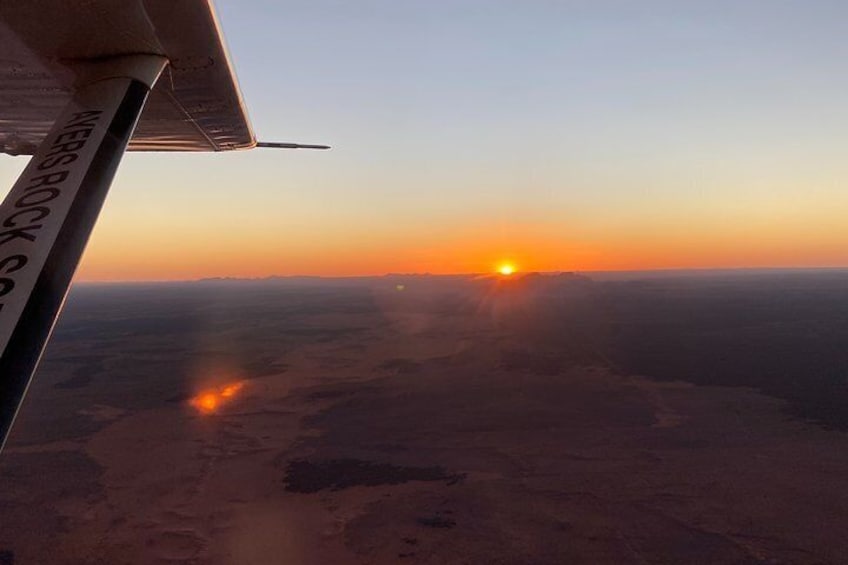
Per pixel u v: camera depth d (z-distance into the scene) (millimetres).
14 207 2734
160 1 3166
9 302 2350
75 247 2609
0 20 3129
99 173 2924
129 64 3537
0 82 3750
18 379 2156
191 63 3850
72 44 3422
